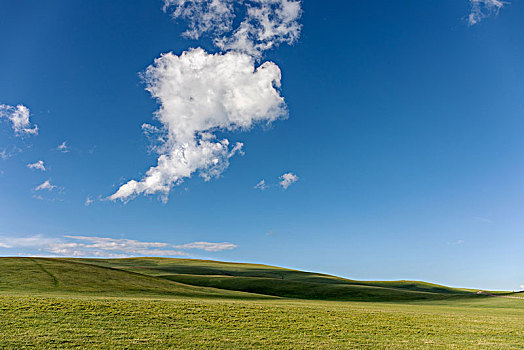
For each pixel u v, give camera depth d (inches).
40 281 2423.7
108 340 962.1
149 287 2674.7
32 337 942.4
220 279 4153.5
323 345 1037.8
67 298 1574.8
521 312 2066.9
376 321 1432.1
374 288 3782.0
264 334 1126.4
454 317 1624.0
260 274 5482.3
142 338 999.6
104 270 3191.4
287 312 1524.4
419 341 1136.2
